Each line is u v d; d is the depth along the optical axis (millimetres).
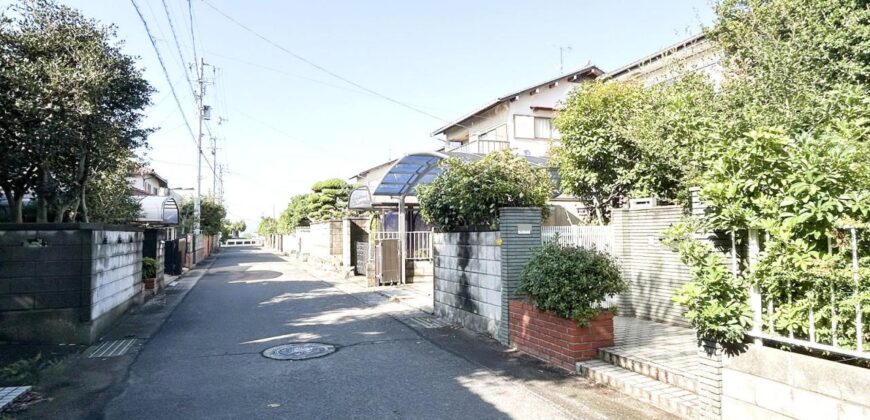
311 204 30250
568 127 10094
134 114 8586
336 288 13680
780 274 3020
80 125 7148
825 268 2793
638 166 8609
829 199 2812
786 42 5586
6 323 6625
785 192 3072
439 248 8719
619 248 7477
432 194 8359
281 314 9320
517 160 7746
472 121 23109
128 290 9477
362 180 33906
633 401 4285
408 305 10195
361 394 4602
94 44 7531
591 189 10148
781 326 3133
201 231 29250
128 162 11344
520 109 20219
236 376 5234
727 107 5914
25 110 6305
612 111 9484
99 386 4941
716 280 3334
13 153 6664
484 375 5137
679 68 7191
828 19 5477
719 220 3375
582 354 5219
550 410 4121
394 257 14133
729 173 3395
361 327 7879
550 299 5242
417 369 5406
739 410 3381
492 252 6875
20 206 7965
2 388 4793
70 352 6352
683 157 6453
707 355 3621
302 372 5348
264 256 34812
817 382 2902
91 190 10008
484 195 6973
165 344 6816
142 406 4359
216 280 16234
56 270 6824
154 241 12945
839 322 2861
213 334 7492
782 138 3107
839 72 5328
